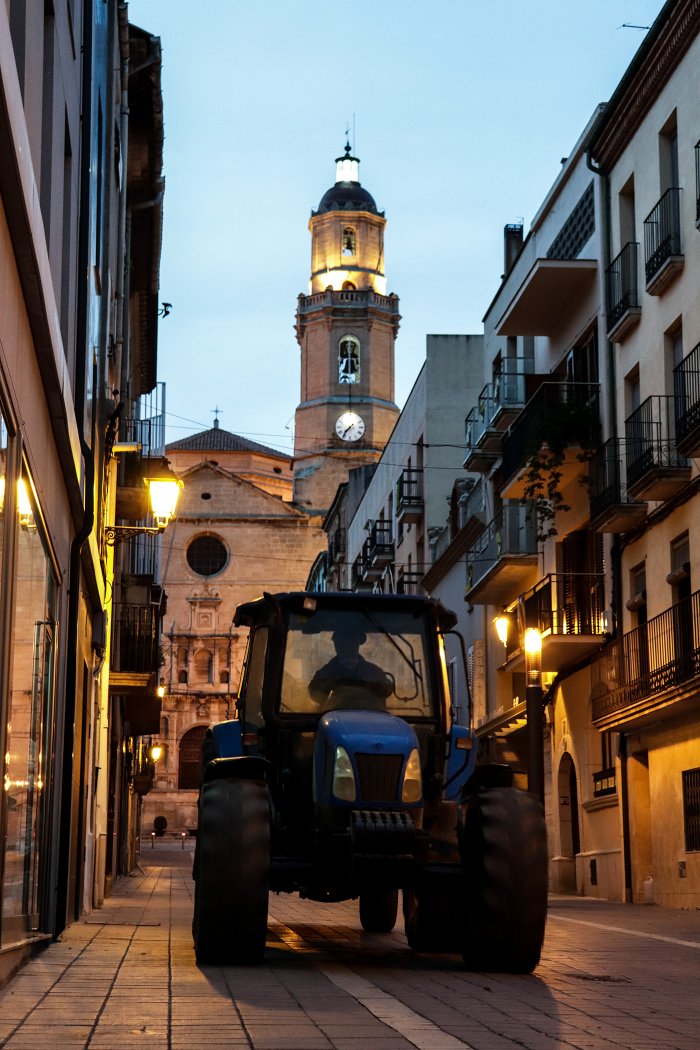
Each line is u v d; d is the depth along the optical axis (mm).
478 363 48625
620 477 25641
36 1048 6254
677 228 23703
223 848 10086
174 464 93188
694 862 21891
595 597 27453
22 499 9469
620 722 24078
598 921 17781
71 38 13328
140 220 31703
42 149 11641
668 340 24312
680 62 23641
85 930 14344
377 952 11961
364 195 94312
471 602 36656
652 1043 6973
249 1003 8055
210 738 12570
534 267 28578
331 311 90812
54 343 10391
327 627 11438
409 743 10312
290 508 85500
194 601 84688
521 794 10484
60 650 13438
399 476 53375
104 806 21938
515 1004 8422
